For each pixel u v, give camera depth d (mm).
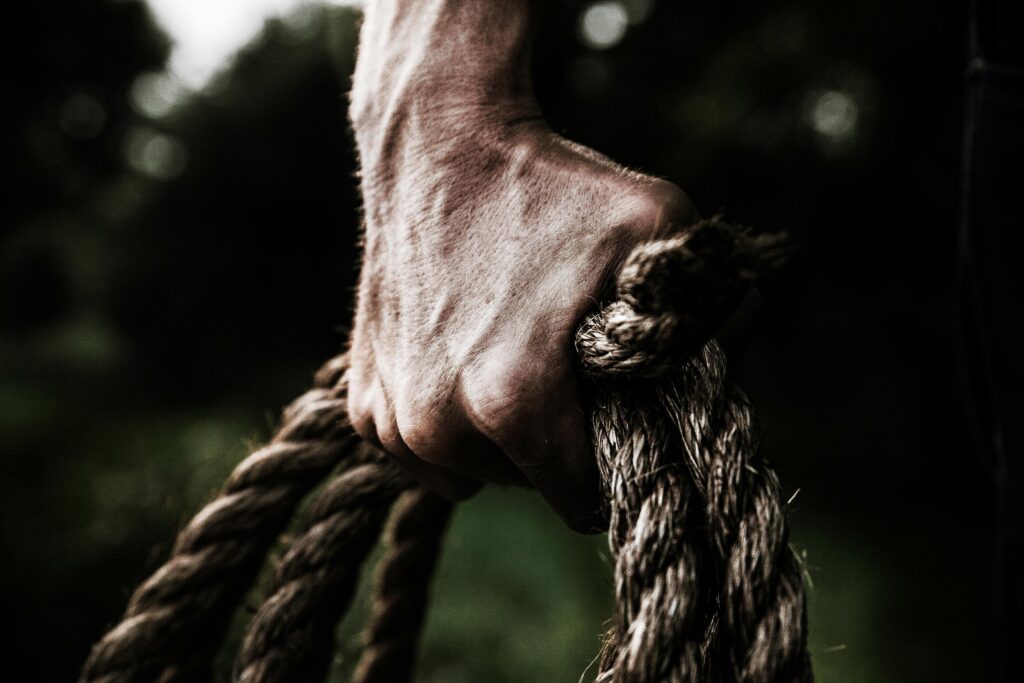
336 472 1089
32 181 15289
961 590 5352
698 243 499
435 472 817
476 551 5297
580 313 687
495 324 708
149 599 970
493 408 692
